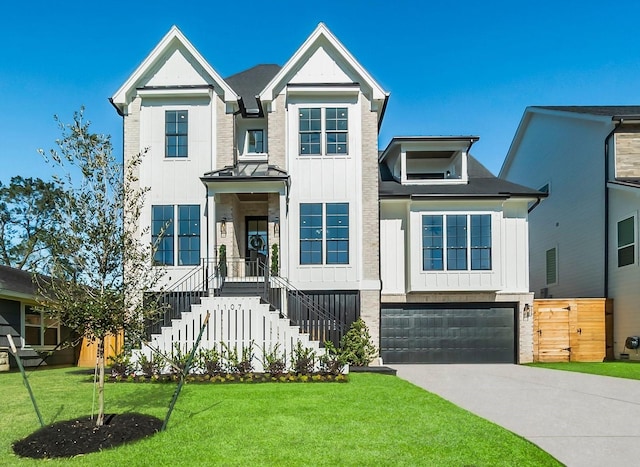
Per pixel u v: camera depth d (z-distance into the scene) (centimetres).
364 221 1616
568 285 2109
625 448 627
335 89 1636
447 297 1725
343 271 1594
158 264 838
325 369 1198
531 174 2494
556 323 1741
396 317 1730
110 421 702
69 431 650
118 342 1501
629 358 1678
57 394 967
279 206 1647
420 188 1814
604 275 1825
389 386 1059
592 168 1930
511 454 580
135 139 1648
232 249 1644
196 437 640
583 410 853
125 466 533
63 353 1794
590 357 1734
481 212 1714
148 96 1650
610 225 1811
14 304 1593
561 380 1239
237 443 614
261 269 1739
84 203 671
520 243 1762
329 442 619
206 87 1641
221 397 917
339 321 1571
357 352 1463
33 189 3534
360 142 1639
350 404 852
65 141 674
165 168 1639
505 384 1167
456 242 1705
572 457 589
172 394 948
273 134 1639
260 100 1650
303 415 765
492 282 1684
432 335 1723
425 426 700
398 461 550
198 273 1589
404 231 1747
